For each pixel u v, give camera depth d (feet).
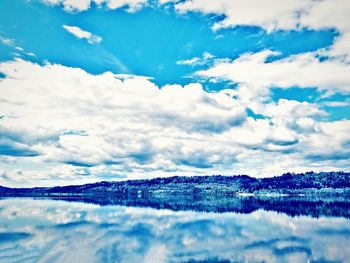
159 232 155.74
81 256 105.29
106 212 269.85
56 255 106.32
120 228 169.58
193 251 113.19
